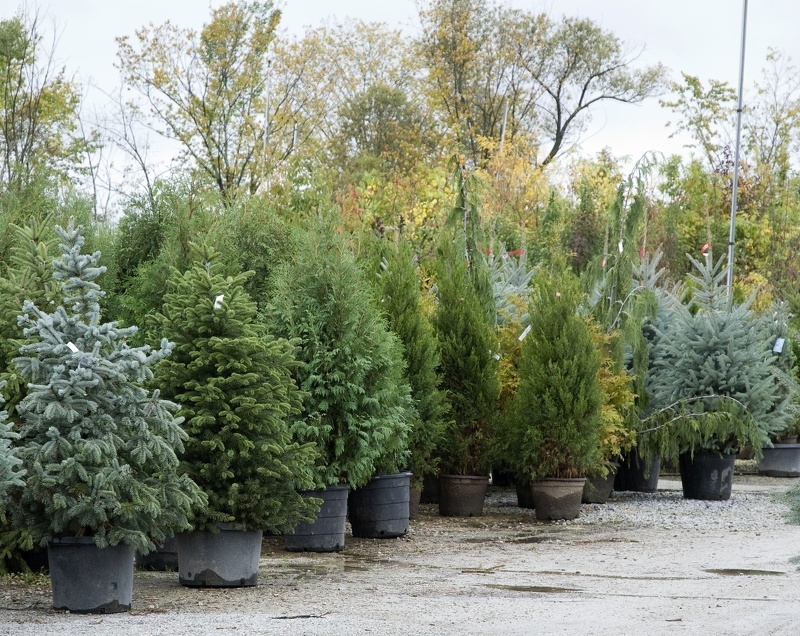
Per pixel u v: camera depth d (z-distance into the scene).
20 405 7.34
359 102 47.19
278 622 6.96
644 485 17.66
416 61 47.12
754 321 16.72
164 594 8.27
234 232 12.16
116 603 7.41
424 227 25.38
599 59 46.06
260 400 8.76
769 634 6.57
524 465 13.85
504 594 8.26
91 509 7.24
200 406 8.73
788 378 8.34
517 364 15.14
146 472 7.79
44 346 7.25
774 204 38.19
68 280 7.66
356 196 25.91
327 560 10.33
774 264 34.47
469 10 46.59
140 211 12.20
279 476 8.70
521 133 45.06
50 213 11.75
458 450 14.16
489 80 46.31
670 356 16.64
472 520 13.84
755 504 15.70
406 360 13.26
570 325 13.87
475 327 14.35
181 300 8.94
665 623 6.95
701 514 14.40
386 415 11.20
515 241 27.61
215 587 8.58
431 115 46.81
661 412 16.06
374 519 11.95
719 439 16.19
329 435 10.80
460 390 14.33
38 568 9.03
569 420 13.55
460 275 14.59
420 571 9.59
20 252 9.42
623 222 16.53
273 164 31.30
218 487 8.65
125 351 7.40
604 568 9.75
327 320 10.97
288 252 12.20
